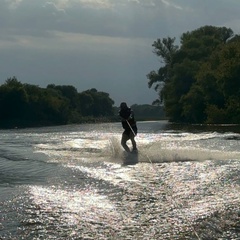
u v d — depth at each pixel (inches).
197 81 3171.8
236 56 2800.2
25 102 4212.6
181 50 4035.4
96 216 346.9
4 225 323.0
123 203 388.5
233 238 289.7
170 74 4101.9
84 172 574.6
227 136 1316.4
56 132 1941.4
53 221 333.4
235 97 2760.8
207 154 760.3
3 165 664.4
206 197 405.4
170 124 3070.9
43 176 548.4
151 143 1054.4
